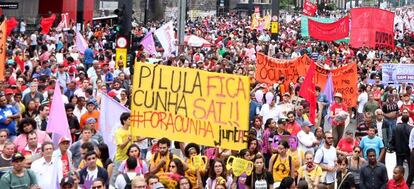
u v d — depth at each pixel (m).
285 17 144.75
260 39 74.88
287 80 33.06
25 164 15.85
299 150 20.39
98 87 27.56
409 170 23.25
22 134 18.38
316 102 28.12
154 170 17.56
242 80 18.11
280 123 21.58
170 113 17.98
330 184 20.30
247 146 18.50
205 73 18.05
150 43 43.38
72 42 51.72
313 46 66.00
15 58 34.06
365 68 46.25
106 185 16.98
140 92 17.94
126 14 39.41
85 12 79.50
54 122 18.22
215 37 77.12
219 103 18.09
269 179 18.31
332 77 31.34
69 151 17.92
